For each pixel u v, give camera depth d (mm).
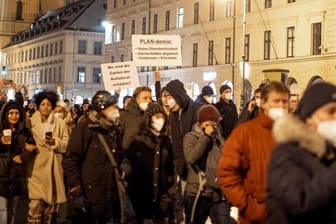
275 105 5242
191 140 7457
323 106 3746
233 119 12656
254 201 5207
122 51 67438
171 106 8711
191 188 7598
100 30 83188
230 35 48125
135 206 7492
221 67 48656
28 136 8516
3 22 111062
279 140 3797
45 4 111562
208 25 51031
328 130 3732
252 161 5242
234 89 46625
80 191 6918
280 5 42625
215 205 7500
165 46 12516
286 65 41812
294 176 3600
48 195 8531
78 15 83375
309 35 40094
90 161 6953
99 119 7051
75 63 82188
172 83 8805
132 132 7648
